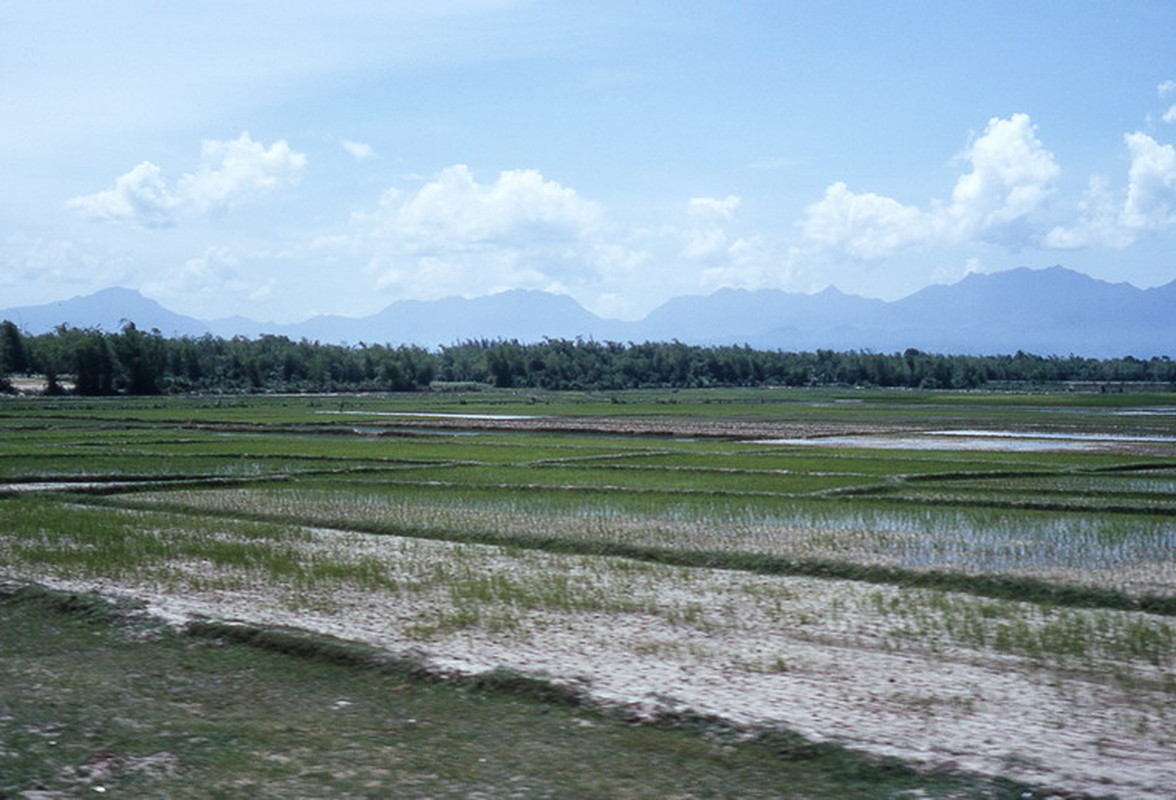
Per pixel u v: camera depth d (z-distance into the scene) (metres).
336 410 101.62
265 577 22.67
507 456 52.50
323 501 35.06
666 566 24.44
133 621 18.73
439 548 26.59
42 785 11.70
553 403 119.12
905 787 11.46
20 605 20.20
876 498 35.34
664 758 12.41
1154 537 27.64
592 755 12.53
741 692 14.70
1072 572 23.11
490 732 13.33
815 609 19.92
